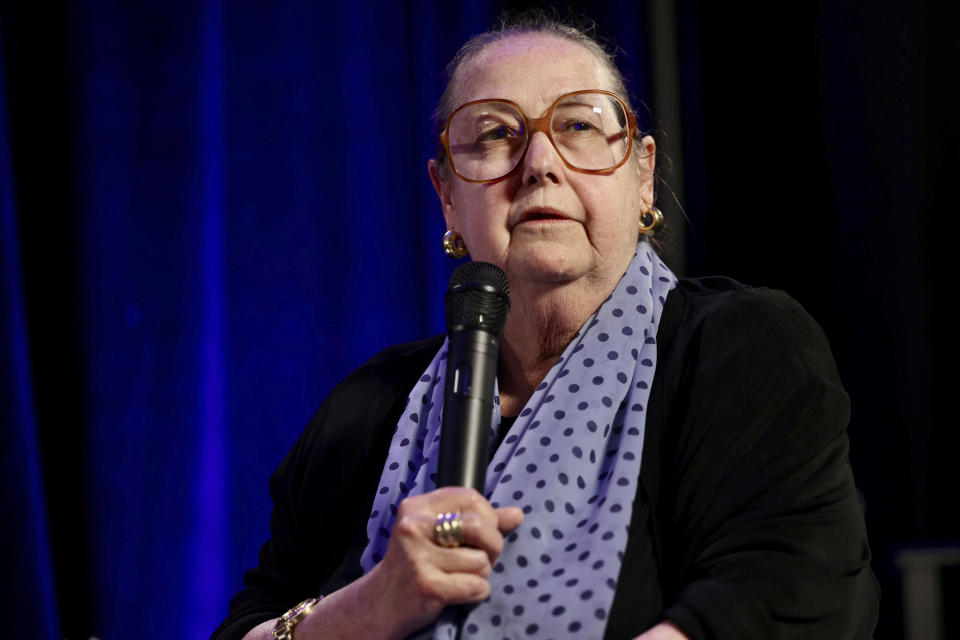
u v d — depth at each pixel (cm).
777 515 375
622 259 476
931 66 899
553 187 453
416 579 354
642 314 464
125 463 909
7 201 884
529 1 935
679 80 930
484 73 488
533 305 470
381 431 511
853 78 907
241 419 923
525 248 455
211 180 923
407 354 552
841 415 403
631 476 404
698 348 433
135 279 921
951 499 887
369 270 935
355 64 945
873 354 904
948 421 891
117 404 912
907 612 602
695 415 409
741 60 932
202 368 912
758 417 399
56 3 938
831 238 918
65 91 934
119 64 932
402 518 360
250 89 940
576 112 467
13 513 864
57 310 927
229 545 910
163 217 926
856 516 391
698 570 376
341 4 950
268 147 941
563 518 403
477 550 355
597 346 454
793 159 926
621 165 466
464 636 377
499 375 504
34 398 898
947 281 896
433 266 940
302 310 934
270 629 436
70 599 908
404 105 949
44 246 927
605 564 375
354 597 387
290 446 926
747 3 930
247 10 945
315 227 941
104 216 925
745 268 923
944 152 898
